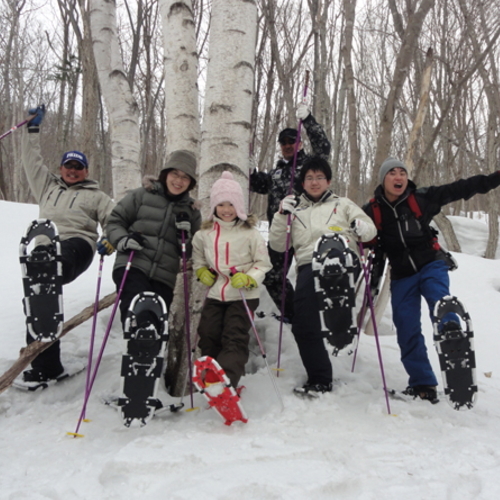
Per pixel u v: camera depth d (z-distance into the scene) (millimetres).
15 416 2963
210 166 3480
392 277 3354
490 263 7844
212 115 3486
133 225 3059
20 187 20375
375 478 2027
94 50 4668
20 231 9609
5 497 1890
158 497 1865
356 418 2766
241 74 3475
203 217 3473
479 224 15383
